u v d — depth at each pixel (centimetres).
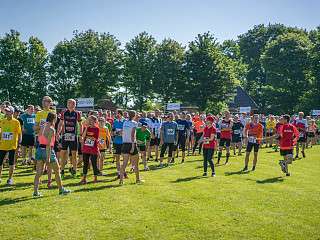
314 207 998
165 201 991
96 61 6412
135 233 752
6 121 1186
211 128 1436
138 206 934
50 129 1018
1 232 742
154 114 1973
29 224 786
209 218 859
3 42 6184
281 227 822
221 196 1072
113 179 1329
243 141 2759
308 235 781
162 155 1698
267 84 7300
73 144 1395
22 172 1448
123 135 1235
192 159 1967
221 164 1786
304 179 1435
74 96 6425
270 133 2705
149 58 6253
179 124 1841
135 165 1261
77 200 979
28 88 6247
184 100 5812
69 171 1498
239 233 774
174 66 6044
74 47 6400
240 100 7050
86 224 794
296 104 6419
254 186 1245
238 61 7725
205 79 5572
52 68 6375
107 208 910
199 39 5794
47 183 1216
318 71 6056
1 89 6153
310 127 2744
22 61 6212
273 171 1608
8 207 902
